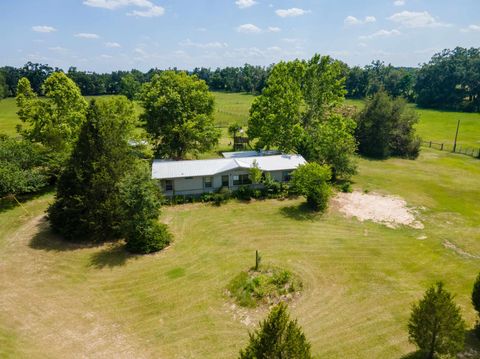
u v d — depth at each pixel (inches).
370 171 1723.7
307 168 1214.3
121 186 936.9
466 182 1552.7
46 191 1350.9
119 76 6525.6
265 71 6688.0
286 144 1670.8
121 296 762.8
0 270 853.2
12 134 2346.2
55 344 618.2
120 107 1525.6
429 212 1211.2
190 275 834.8
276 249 954.7
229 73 7219.5
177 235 1042.7
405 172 1712.6
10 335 634.8
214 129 1681.8
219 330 650.8
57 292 775.7
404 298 729.0
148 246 935.7
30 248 955.3
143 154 1646.2
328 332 631.2
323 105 1768.0
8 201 1246.9
